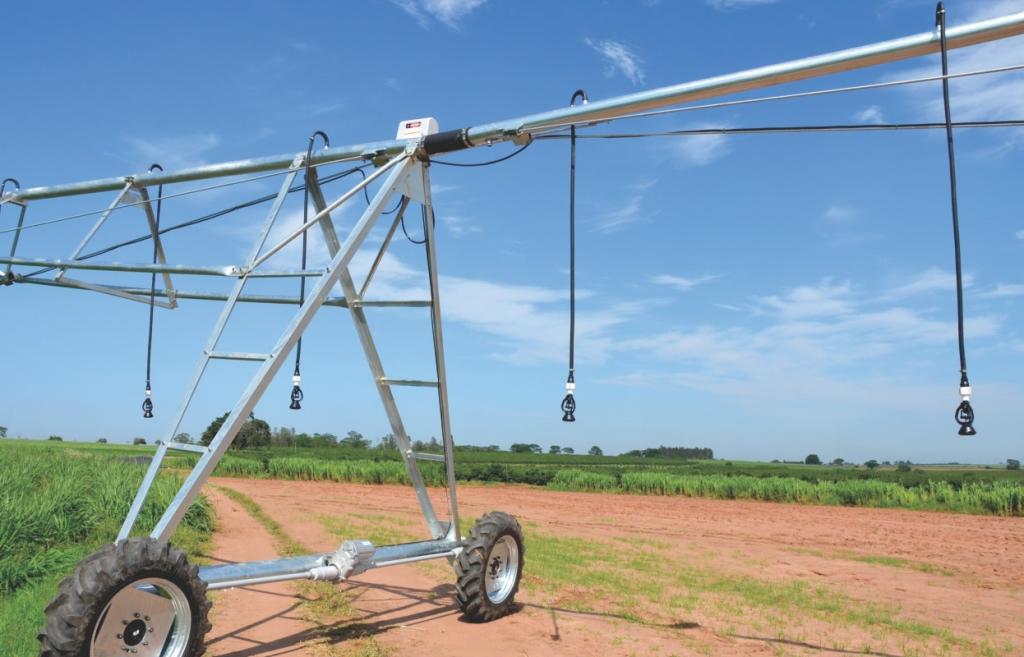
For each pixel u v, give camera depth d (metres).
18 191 8.52
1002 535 16.34
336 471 35.31
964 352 4.99
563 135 6.61
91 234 7.75
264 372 5.87
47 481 14.64
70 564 8.55
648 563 11.53
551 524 17.14
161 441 6.08
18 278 8.19
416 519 16.88
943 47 5.03
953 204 5.04
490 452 62.69
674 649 6.56
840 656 6.55
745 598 9.05
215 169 7.67
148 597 4.96
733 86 5.66
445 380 7.66
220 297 8.40
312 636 6.58
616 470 39.22
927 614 8.57
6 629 6.10
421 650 6.24
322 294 6.23
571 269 6.27
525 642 6.62
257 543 12.15
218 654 5.96
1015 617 8.56
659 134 6.37
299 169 7.16
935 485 24.36
